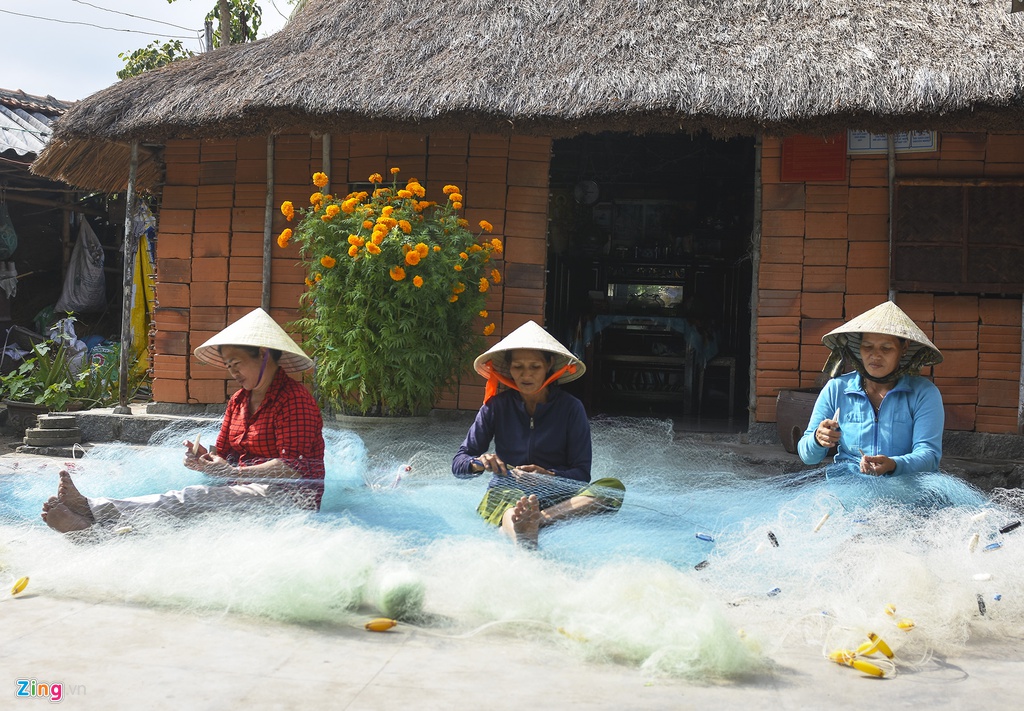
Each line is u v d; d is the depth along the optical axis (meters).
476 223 6.95
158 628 2.97
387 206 6.05
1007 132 6.20
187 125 6.59
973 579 3.37
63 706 2.31
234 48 7.46
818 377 6.43
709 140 11.00
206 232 7.26
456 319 6.20
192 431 6.77
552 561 3.54
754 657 2.76
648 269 10.80
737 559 3.59
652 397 10.06
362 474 5.13
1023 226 6.23
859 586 3.28
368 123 6.35
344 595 3.20
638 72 6.07
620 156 11.23
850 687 2.61
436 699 2.43
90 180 7.88
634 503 4.31
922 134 6.37
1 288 11.36
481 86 6.14
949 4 6.36
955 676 2.72
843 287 6.49
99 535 3.69
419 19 7.07
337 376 6.11
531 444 4.22
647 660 2.69
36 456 6.72
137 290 10.54
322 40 7.08
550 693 2.50
